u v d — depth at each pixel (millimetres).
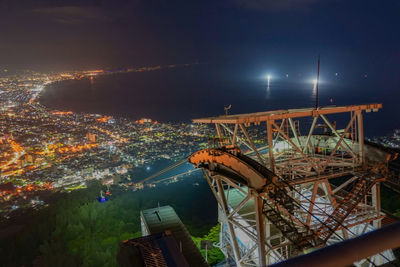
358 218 24203
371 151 26219
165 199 71125
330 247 1814
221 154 23125
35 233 55312
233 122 22250
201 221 58281
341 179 62812
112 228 53562
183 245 30750
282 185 21406
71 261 42719
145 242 27922
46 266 42688
